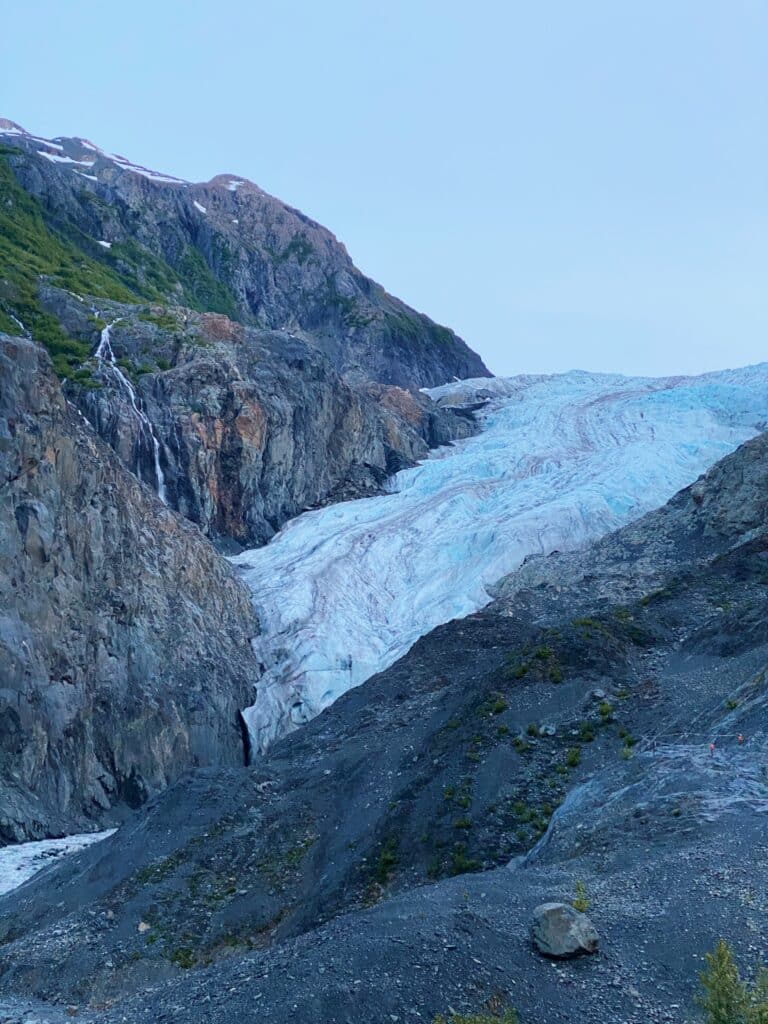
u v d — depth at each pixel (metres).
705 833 15.19
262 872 24.75
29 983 21.27
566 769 23.53
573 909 12.54
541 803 22.28
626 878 14.16
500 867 20.03
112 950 22.11
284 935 21.39
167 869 25.36
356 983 12.12
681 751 19.33
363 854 22.72
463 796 23.20
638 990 11.38
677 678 27.39
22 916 25.64
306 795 27.95
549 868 15.41
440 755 25.86
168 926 22.97
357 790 26.83
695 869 13.87
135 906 23.78
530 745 24.88
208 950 21.98
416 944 12.64
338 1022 11.59
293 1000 12.11
